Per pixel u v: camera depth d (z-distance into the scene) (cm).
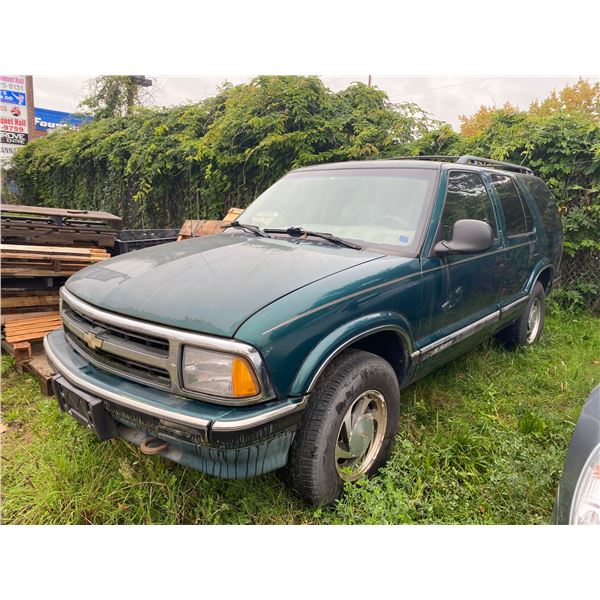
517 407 349
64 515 235
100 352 234
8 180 1276
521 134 634
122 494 247
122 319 220
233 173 779
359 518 228
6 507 240
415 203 302
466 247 281
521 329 447
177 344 201
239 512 240
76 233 440
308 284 227
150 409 200
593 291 632
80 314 249
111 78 1148
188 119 864
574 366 429
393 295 256
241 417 191
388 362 279
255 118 708
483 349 448
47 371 353
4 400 348
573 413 344
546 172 624
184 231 577
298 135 686
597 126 606
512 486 250
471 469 271
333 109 738
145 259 275
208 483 250
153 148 866
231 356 193
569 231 634
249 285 224
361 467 255
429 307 286
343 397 228
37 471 261
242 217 364
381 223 301
